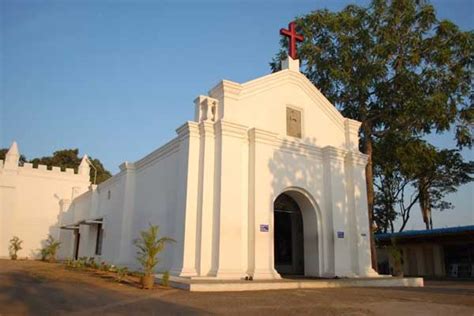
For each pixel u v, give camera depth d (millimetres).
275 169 14734
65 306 7875
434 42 19984
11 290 10164
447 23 19719
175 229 13602
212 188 13477
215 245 12883
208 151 13680
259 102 15359
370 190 20672
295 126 16234
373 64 20328
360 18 21000
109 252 20109
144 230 16969
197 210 13281
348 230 16156
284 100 16141
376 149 22188
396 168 23828
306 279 14023
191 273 12570
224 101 14320
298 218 18125
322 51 22062
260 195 13945
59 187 31750
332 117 17609
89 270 17625
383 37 20641
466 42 19547
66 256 29609
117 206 19859
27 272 15945
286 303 8578
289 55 17359
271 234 13828
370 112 21922
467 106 20391
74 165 47500
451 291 11828
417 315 7281
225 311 7422
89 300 8719
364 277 15234
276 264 17859
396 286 13938
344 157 16906
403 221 30375
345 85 21344
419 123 20500
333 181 16109
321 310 7715
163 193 15688
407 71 19875
